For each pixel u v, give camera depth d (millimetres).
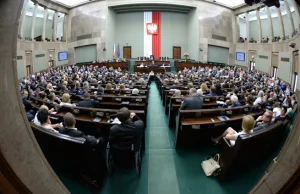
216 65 21047
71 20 22516
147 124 5277
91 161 2482
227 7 22406
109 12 21156
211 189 2697
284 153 1279
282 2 16266
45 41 19203
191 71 17391
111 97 5320
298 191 1025
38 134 2498
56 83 9570
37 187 1199
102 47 20906
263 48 17844
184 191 2668
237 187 2729
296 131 1216
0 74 1038
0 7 1006
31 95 5934
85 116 3783
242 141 2316
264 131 2533
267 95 6086
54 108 4172
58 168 2906
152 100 8367
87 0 21078
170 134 4578
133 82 10117
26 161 1159
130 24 23359
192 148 3850
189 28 23281
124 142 2564
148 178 2926
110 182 2824
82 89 7145
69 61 23078
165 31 23500
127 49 23719
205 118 3717
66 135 2354
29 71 16797
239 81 11492
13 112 1123
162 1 20484
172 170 3125
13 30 1132
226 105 4859
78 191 2611
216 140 3865
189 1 20953
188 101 3936
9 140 1058
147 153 3668
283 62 13836
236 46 23172
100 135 3809
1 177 999
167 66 18984
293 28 13539
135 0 20422
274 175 1298
